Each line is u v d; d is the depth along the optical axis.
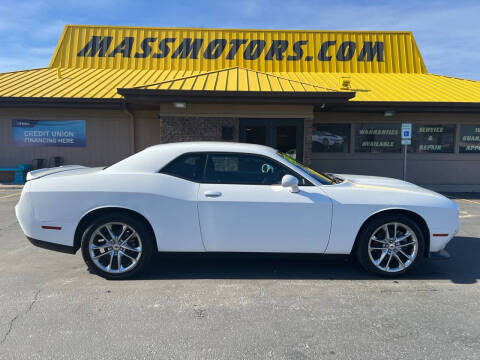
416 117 12.23
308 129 10.70
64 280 4.30
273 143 10.81
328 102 9.90
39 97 10.95
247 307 3.63
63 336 3.09
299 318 3.42
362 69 14.25
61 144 12.41
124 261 4.43
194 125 10.76
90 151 12.48
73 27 14.89
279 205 4.20
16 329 3.19
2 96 10.91
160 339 3.06
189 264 4.88
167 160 4.39
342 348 2.94
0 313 3.48
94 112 12.34
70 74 13.27
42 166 12.32
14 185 11.61
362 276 4.48
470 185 12.36
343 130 12.35
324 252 4.32
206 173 4.36
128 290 4.02
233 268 4.73
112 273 4.29
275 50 14.46
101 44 14.55
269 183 4.35
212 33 14.82
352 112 12.23
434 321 3.38
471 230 6.78
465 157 12.33
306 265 4.87
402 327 3.27
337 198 4.26
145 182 4.25
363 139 12.37
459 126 12.24
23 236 6.19
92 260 4.26
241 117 10.77
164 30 14.87
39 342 3.00
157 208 4.21
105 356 2.82
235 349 2.92
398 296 3.91
